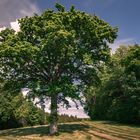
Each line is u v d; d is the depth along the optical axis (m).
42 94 41.09
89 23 40.22
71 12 40.66
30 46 37.75
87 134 42.25
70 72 43.00
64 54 39.38
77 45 40.41
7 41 39.94
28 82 43.03
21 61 39.91
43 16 41.16
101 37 41.44
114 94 66.44
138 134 43.66
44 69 42.25
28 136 41.59
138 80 58.22
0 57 40.56
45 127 54.59
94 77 44.22
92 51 42.50
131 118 63.06
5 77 43.75
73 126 52.91
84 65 42.53
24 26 41.94
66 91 38.44
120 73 61.62
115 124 61.62
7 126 73.62
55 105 41.81
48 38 36.19
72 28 39.62
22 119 79.75
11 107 69.44
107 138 38.78
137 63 58.75
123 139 37.94
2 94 67.75
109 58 43.12
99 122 67.44
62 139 37.94
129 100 60.84
